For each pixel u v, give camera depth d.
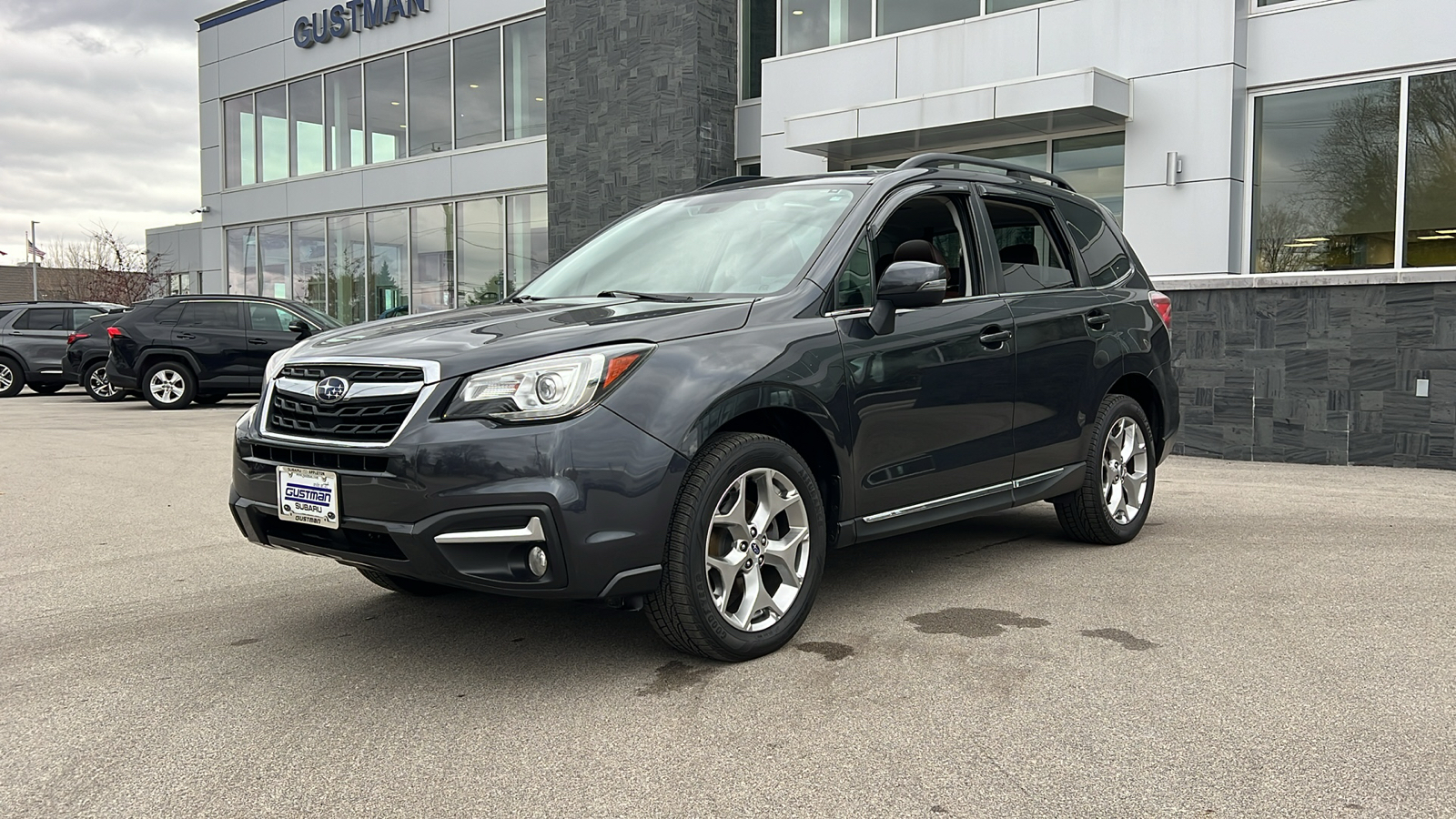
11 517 6.40
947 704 3.11
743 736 2.89
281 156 20.83
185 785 2.65
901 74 12.03
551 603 4.32
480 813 2.47
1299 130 9.81
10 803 2.56
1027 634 3.79
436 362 3.20
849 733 2.91
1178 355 9.15
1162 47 10.20
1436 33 9.02
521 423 3.11
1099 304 5.17
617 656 3.61
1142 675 3.34
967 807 2.46
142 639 3.89
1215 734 2.87
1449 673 3.34
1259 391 8.77
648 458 3.19
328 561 5.17
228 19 21.47
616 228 4.91
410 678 3.42
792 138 12.12
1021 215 4.98
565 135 15.20
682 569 3.30
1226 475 7.85
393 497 3.12
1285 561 4.93
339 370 3.40
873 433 3.91
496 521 3.06
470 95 17.38
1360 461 8.37
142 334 14.88
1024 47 11.08
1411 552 5.08
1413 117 9.22
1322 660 3.48
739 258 4.16
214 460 9.07
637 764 2.72
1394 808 2.43
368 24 18.64
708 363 3.39
